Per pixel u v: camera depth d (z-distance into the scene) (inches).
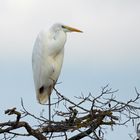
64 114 417.1
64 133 412.8
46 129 412.8
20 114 387.5
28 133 405.1
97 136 404.5
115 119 415.2
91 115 413.7
